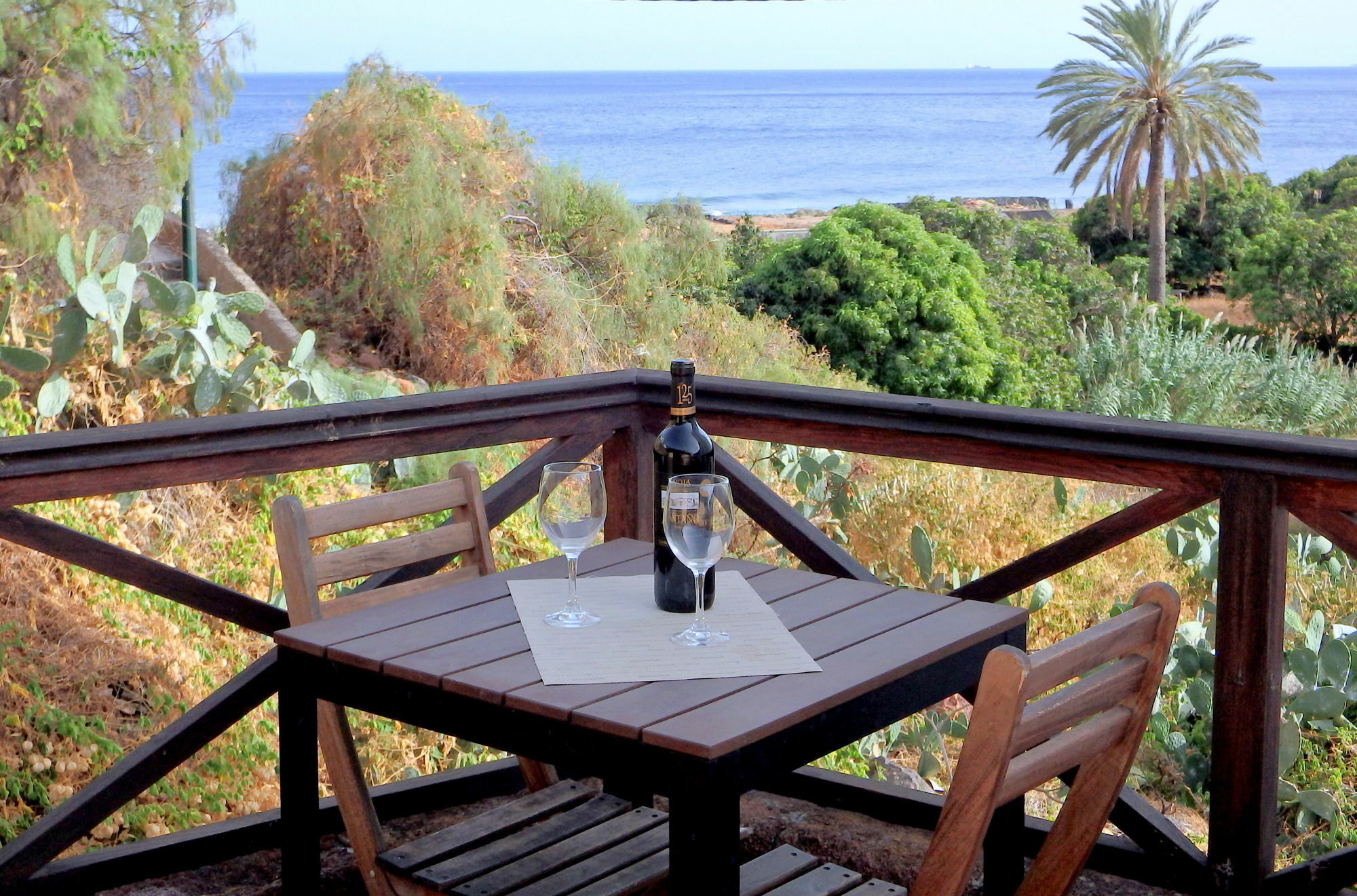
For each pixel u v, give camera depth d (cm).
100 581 374
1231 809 223
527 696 150
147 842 239
